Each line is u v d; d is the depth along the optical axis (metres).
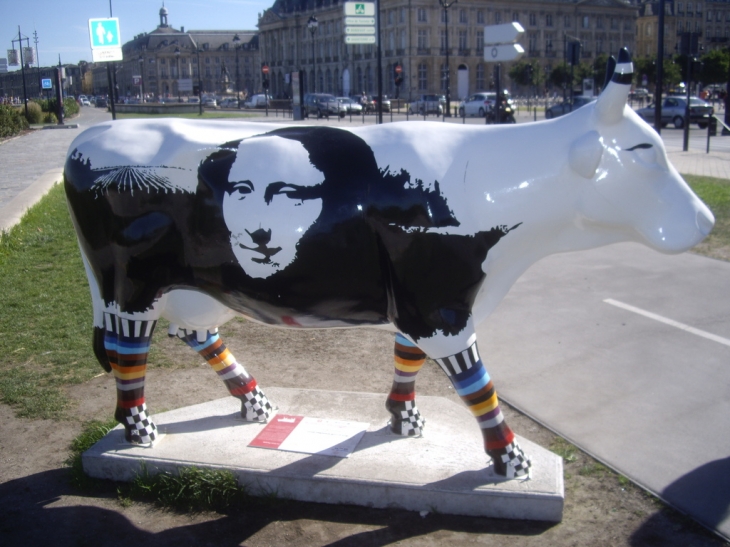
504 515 3.07
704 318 5.86
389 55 81.94
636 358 5.03
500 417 3.09
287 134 3.04
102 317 3.39
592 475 3.50
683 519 3.10
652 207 2.86
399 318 2.98
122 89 144.88
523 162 2.91
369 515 3.13
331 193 2.88
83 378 4.86
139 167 3.05
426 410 3.89
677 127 29.70
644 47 92.62
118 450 3.46
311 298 3.00
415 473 3.20
